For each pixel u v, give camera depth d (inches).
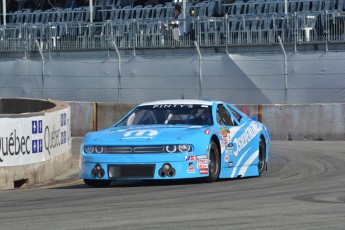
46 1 3403.1
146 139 1084.5
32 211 868.0
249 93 2375.7
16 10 3457.2
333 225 727.1
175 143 1072.8
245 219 768.3
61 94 2591.0
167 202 907.4
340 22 2306.8
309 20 2341.3
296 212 807.7
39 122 1272.1
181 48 2463.1
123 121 1206.9
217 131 1142.3
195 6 2856.8
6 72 2667.3
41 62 2615.7
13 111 2070.6
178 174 1067.9
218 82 2405.3
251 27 2416.3
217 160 1132.5
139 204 895.7
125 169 1077.1
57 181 1300.4
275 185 1080.8
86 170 1098.7
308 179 1170.0
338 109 2080.5
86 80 2561.5
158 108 1213.7
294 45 2345.0
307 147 1834.4
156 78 2484.0
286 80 2331.4
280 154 1660.9
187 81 2438.5
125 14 3009.4
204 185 1082.7
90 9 2817.4
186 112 1193.4
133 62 2503.7
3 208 906.1
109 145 1087.6
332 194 959.0
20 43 2677.2
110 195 996.6
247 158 1222.9
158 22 2506.2
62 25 2645.2
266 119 2133.4
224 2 2817.4
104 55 2556.6
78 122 2294.5
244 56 2375.7
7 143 1179.3
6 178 1172.5
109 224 753.0
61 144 1419.8
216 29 2442.2
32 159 1243.2
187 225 738.2
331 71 2300.7
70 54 2596.0
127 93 2508.6
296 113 2110.0
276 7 2687.0
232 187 1055.0
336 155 1610.5
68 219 794.2
